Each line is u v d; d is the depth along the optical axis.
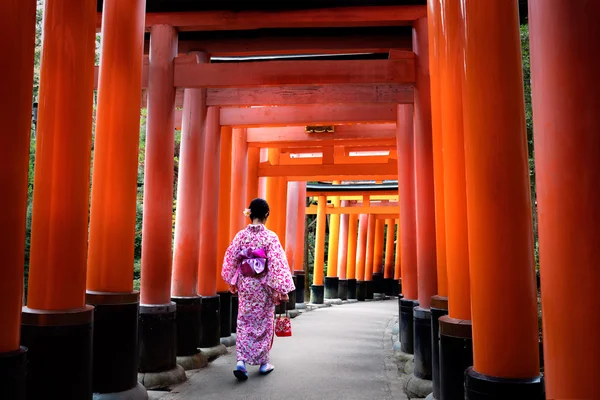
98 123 5.10
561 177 2.10
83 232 4.12
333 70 6.95
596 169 2.05
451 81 3.96
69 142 4.05
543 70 2.19
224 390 5.50
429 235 6.19
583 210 2.05
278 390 5.51
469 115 3.20
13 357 2.77
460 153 3.95
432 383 4.96
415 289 7.67
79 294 4.07
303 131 11.38
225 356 7.74
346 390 5.55
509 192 3.06
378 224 25.98
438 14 4.66
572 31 2.10
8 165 2.88
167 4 6.77
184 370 6.29
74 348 3.88
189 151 7.39
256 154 12.49
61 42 4.09
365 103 8.00
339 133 11.23
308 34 7.91
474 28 3.19
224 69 6.83
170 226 6.32
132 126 5.11
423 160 6.46
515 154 3.10
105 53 5.14
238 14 6.89
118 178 5.00
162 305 5.95
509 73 3.13
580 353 2.02
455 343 3.83
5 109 2.88
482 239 3.09
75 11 4.12
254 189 12.41
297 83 6.91
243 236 6.26
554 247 2.12
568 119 2.09
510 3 3.19
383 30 7.82
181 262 7.07
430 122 6.59
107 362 4.71
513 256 3.03
